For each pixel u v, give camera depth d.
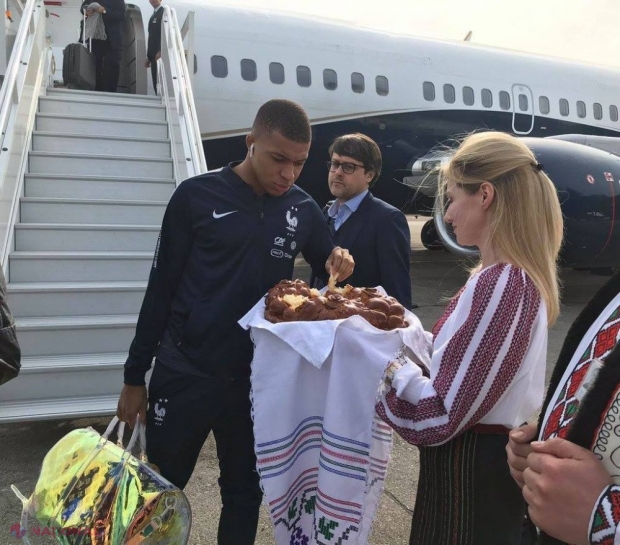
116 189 4.53
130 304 3.70
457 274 9.09
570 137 9.09
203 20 7.87
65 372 3.16
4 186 3.68
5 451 2.90
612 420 0.74
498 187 1.22
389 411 1.27
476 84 9.95
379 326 1.40
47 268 3.76
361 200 2.29
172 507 1.37
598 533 0.71
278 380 1.41
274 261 1.68
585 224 6.71
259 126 1.55
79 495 1.36
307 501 1.54
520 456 1.02
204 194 1.64
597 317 0.92
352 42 8.84
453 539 1.25
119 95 5.73
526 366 1.17
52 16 9.14
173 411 1.67
